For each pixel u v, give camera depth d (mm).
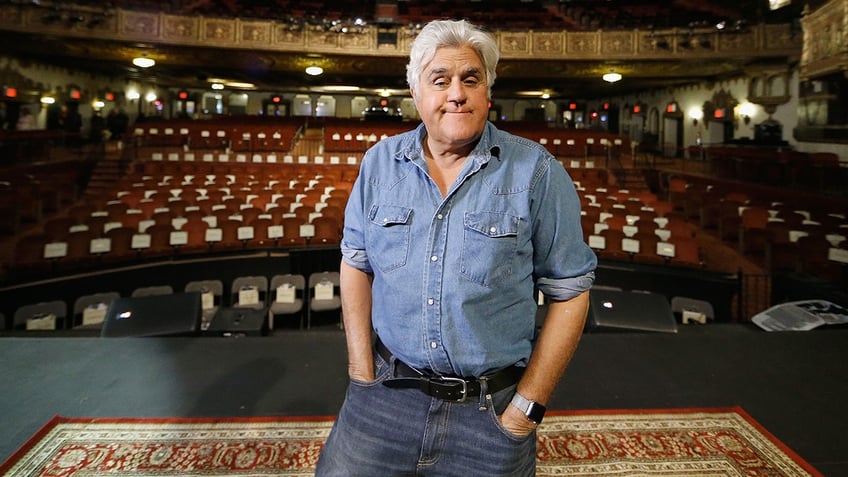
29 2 11273
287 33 13023
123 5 12000
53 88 15141
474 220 996
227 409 2172
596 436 2029
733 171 12500
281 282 5195
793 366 2625
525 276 1048
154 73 17453
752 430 2062
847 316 3299
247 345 2807
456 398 1033
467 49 1031
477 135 1034
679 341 2936
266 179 11406
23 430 1986
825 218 7684
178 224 6902
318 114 23875
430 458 1079
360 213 1173
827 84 11555
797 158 11234
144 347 2744
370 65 14242
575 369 2580
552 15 17750
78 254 5707
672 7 17422
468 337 997
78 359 2582
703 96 16438
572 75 14680
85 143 15875
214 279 5645
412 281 1015
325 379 2449
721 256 7512
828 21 8406
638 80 16328
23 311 4113
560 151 15250
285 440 1985
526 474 1096
